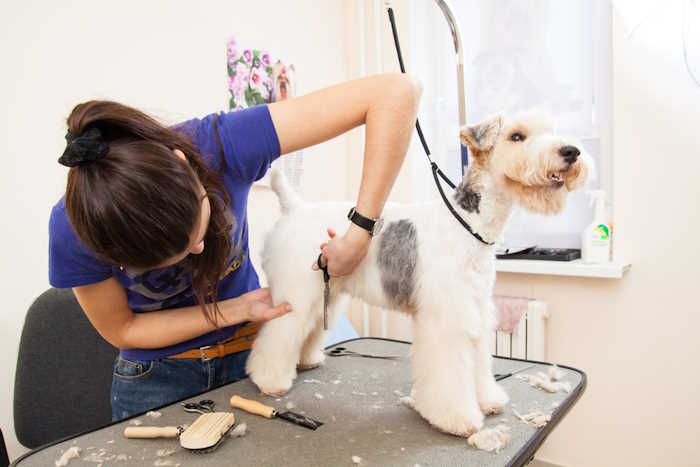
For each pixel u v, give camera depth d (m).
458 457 0.68
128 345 0.90
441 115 2.13
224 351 1.01
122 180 0.50
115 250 0.54
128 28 1.35
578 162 0.88
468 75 2.01
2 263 1.13
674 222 1.50
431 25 2.12
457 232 0.85
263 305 0.94
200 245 0.66
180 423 0.80
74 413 1.12
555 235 1.87
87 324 1.14
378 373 1.06
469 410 0.76
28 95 1.16
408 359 1.17
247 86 1.74
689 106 1.44
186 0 1.51
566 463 1.75
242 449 0.71
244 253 1.00
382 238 0.92
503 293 1.86
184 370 0.98
